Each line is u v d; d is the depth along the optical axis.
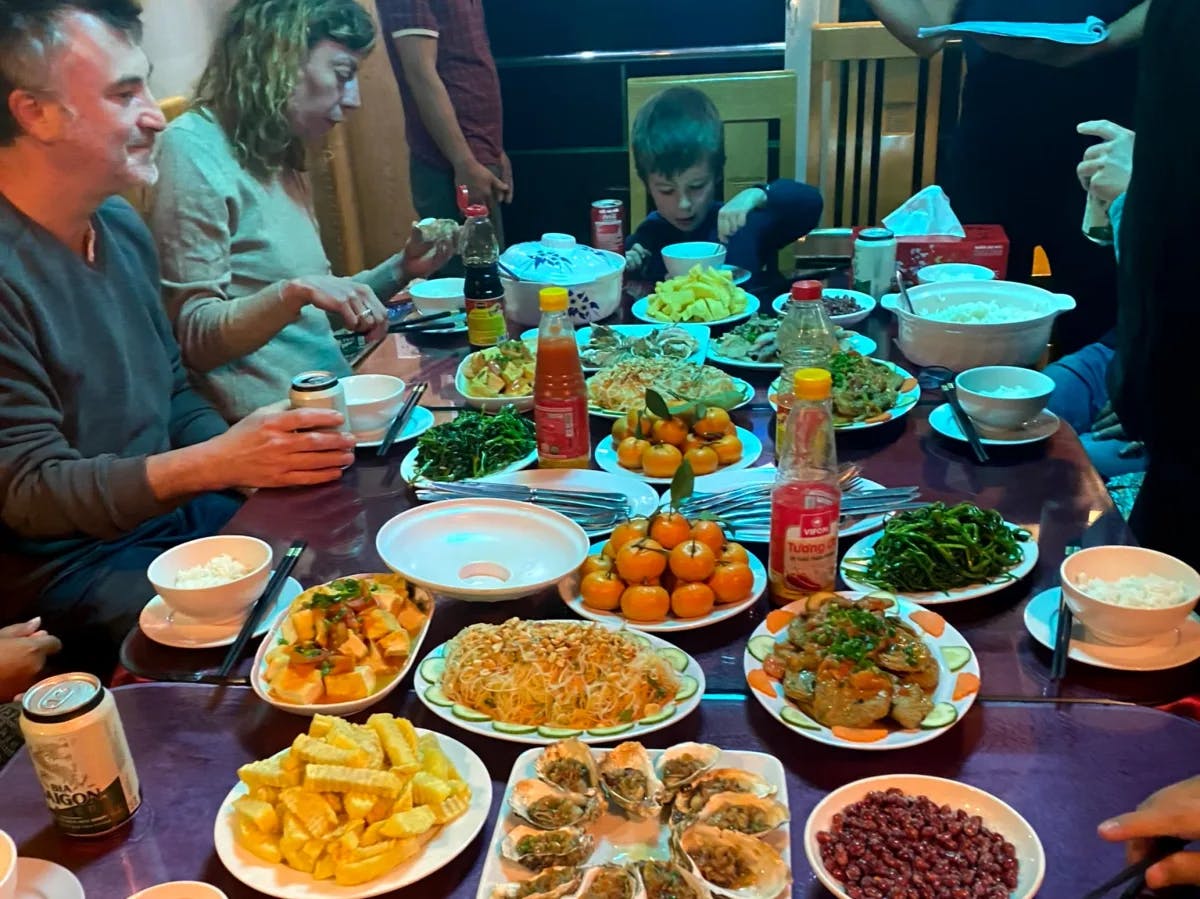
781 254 2.84
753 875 0.76
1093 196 1.90
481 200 3.44
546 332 1.39
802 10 3.56
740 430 1.57
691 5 3.65
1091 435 2.22
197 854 0.84
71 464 1.49
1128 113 2.55
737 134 2.91
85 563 1.67
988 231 2.23
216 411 2.05
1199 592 0.99
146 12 2.74
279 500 1.45
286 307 2.00
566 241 2.19
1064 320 2.85
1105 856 0.79
